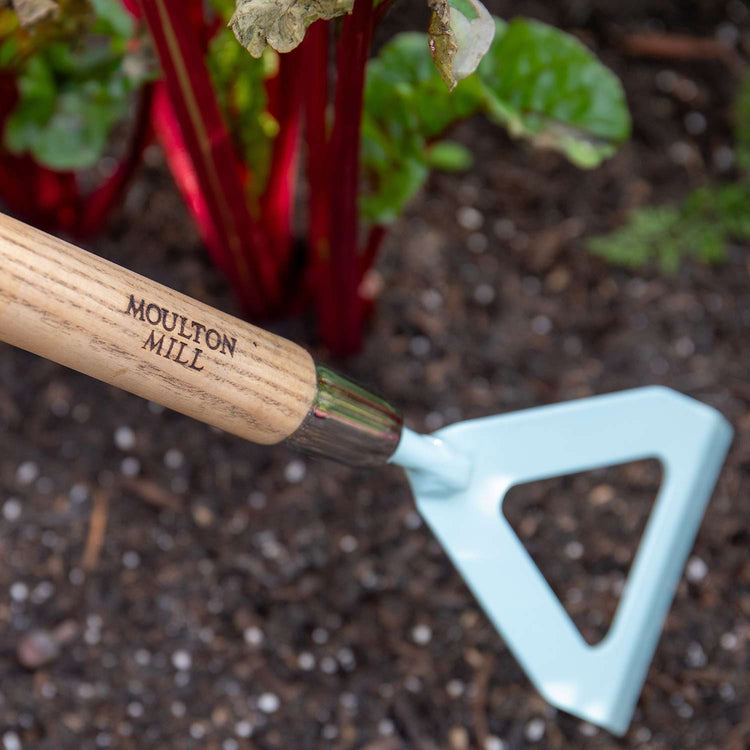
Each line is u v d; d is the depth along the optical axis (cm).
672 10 106
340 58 69
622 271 99
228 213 81
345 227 80
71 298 59
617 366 96
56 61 83
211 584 90
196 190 86
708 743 87
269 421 64
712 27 106
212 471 92
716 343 97
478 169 101
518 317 97
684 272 99
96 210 93
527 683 88
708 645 89
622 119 78
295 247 95
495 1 106
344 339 92
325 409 65
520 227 100
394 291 97
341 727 87
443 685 88
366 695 88
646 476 92
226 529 91
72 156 86
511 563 73
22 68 82
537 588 73
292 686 88
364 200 84
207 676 88
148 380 62
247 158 85
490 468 73
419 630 89
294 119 82
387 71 78
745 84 102
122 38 81
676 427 76
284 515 92
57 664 88
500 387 95
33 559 90
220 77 79
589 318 97
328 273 85
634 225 99
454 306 97
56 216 93
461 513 72
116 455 92
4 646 88
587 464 74
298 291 95
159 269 96
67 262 59
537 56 78
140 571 90
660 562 77
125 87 83
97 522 91
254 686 88
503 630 73
